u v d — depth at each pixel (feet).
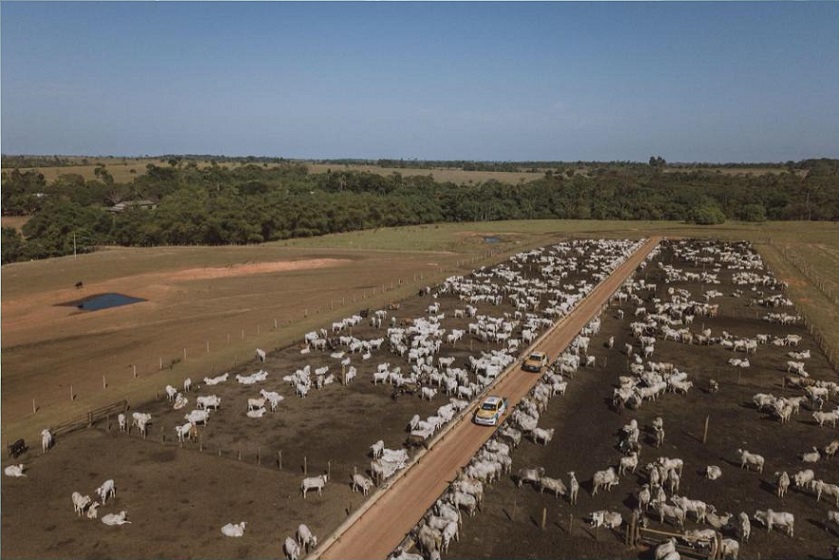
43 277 343.87
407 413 159.43
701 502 113.09
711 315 273.13
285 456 134.92
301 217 586.04
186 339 225.97
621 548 103.96
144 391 172.96
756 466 132.67
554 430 149.89
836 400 171.22
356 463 131.95
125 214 537.24
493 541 105.29
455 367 197.47
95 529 106.63
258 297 303.68
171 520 109.60
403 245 521.24
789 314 276.62
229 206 556.92
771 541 106.63
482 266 409.28
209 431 147.13
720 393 177.06
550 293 320.09
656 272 391.65
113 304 289.74
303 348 213.05
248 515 111.45
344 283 343.87
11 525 107.24
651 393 169.68
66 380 182.09
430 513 111.75
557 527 109.91
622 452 138.92
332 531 106.63
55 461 131.03
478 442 143.43
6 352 209.05
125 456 133.80
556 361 195.52
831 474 130.11
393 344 211.61
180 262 401.90
